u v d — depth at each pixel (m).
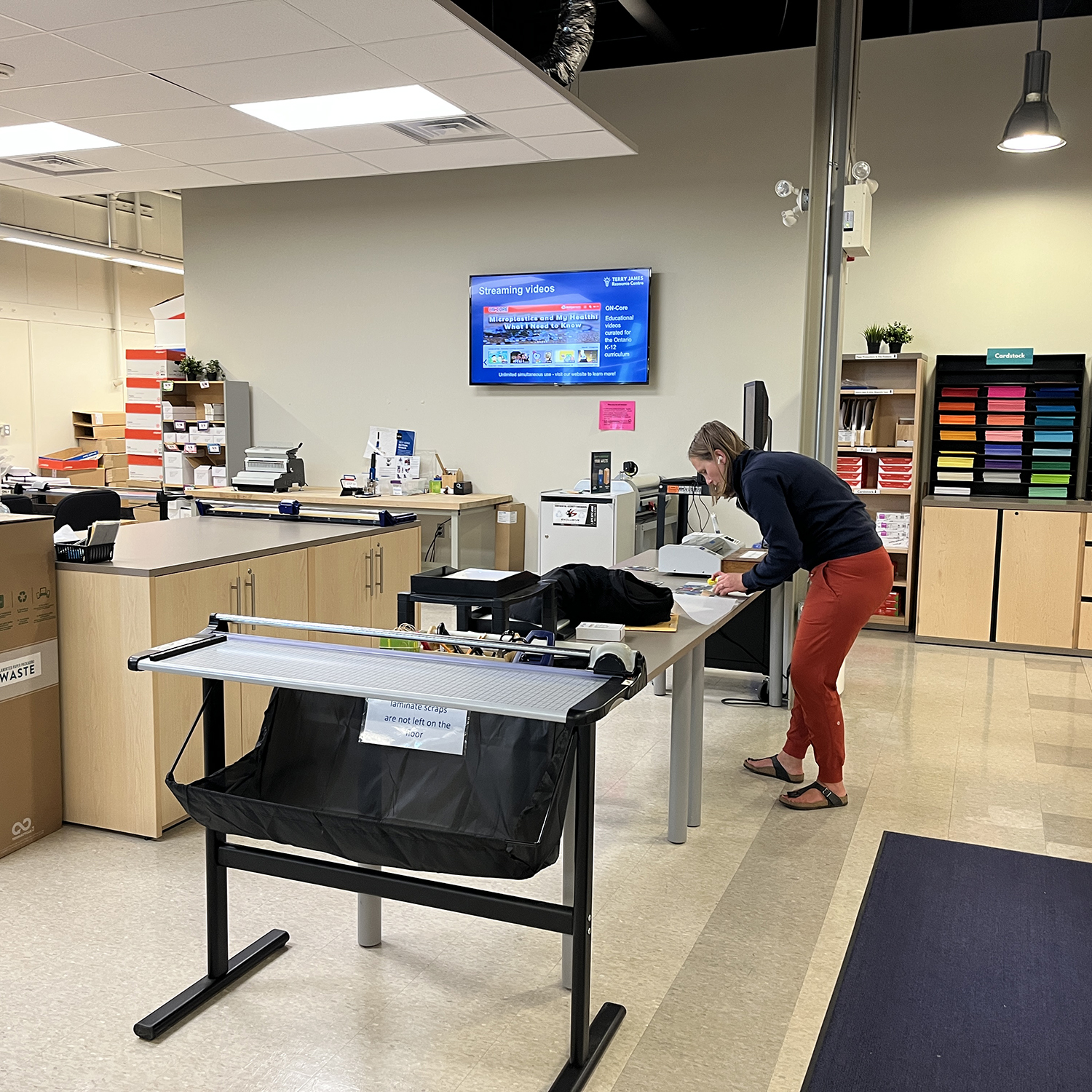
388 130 5.16
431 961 2.48
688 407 7.07
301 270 8.06
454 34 3.87
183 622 3.20
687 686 3.15
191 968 2.41
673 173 6.93
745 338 6.87
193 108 4.79
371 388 7.96
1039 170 6.31
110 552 3.22
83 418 12.32
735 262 6.84
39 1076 2.00
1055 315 6.37
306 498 7.26
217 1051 2.09
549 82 4.48
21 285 11.52
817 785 3.55
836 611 3.33
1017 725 4.54
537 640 2.15
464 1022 2.21
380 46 3.98
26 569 3.06
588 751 1.92
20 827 3.09
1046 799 3.63
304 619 3.85
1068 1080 2.04
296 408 8.22
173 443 8.53
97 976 2.37
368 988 2.35
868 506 6.80
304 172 6.07
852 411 6.58
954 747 4.22
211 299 8.40
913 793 3.69
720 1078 2.03
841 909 2.78
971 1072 2.06
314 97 4.64
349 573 4.16
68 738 3.24
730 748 4.23
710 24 7.36
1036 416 6.25
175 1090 1.96
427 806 2.06
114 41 3.91
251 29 3.82
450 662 2.04
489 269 7.48
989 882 2.95
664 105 6.89
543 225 7.29
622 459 7.29
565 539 6.45
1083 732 4.43
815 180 4.44
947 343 6.61
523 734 2.02
